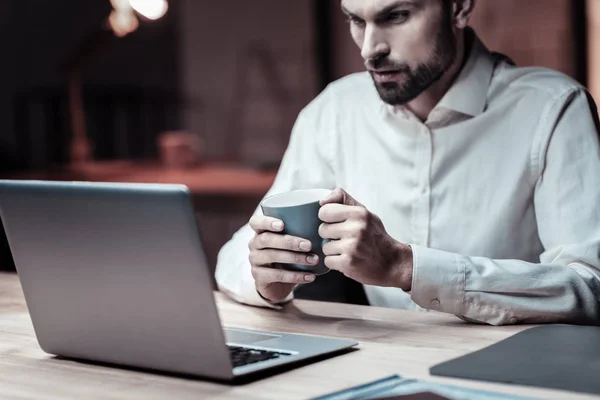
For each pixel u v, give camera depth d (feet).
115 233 4.09
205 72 22.52
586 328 4.80
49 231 4.34
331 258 5.08
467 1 6.23
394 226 7.06
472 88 6.66
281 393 3.85
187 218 3.82
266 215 5.15
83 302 4.38
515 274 5.27
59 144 22.22
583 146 6.32
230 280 6.08
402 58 5.98
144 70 23.03
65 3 22.31
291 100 21.35
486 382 3.86
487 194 6.68
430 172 6.83
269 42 21.45
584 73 17.03
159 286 4.03
